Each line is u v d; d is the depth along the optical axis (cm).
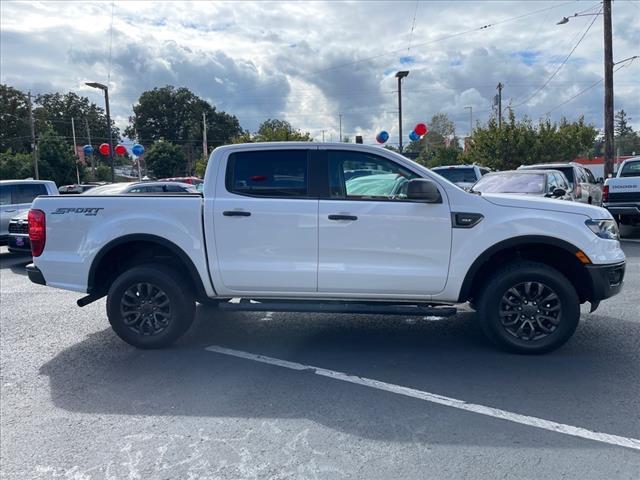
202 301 562
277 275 509
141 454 337
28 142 6912
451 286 498
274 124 5188
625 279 820
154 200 524
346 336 579
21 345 568
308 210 501
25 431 372
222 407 403
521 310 496
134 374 476
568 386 429
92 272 531
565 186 1131
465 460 321
